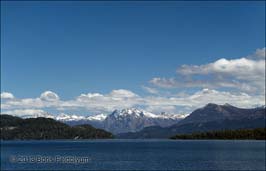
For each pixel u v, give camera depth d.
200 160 165.38
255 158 174.88
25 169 124.50
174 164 146.25
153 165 142.25
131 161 160.75
